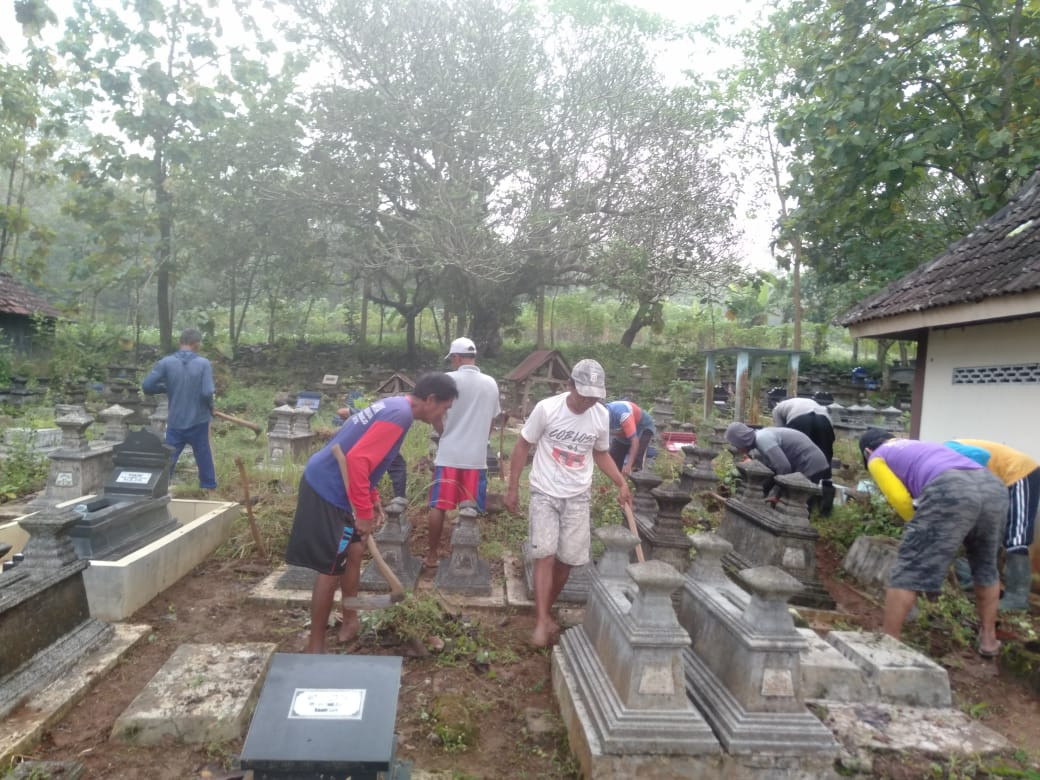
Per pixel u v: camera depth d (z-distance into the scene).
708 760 2.82
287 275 24.16
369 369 23.67
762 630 3.02
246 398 16.95
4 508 6.95
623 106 20.53
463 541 5.18
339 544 3.81
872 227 10.86
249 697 3.29
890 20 9.67
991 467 4.85
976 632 4.65
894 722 3.35
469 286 23.67
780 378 25.00
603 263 21.61
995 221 6.91
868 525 6.59
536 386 17.73
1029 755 3.22
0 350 17.88
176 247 22.52
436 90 19.80
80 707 3.38
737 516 6.19
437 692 3.68
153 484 5.38
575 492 4.32
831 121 9.03
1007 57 9.32
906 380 23.86
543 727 3.42
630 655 2.94
